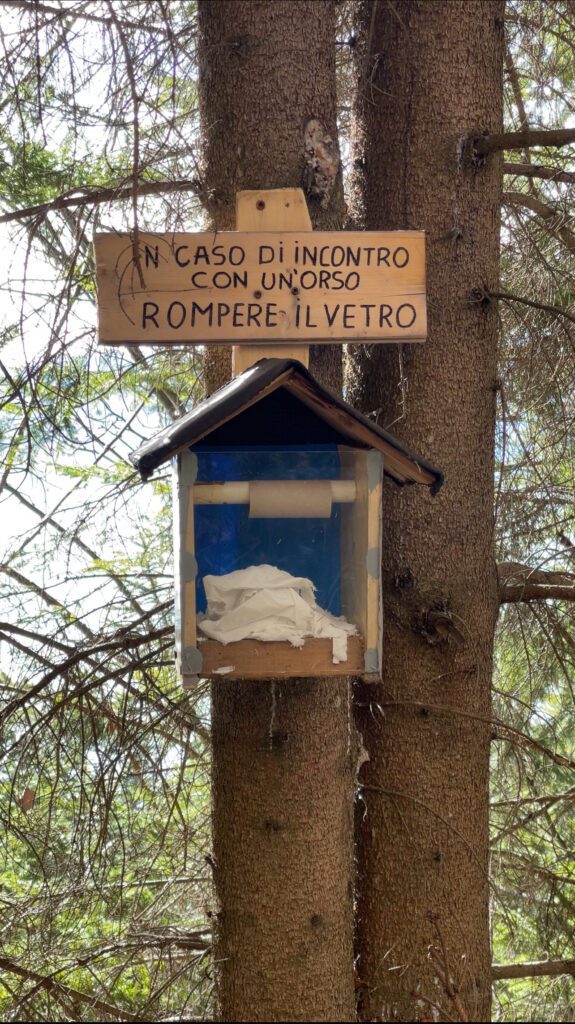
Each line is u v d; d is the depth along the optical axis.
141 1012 3.48
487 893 3.24
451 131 3.26
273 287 2.72
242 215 2.75
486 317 3.30
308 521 2.52
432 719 3.20
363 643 2.34
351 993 2.85
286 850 2.76
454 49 3.27
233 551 2.47
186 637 2.26
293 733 2.77
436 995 3.08
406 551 3.22
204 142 2.99
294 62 2.89
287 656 2.32
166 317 2.70
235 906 2.79
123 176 3.70
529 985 5.16
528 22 3.98
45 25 2.94
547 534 4.51
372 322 2.74
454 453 3.24
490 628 3.31
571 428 4.13
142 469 2.16
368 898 3.21
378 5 3.36
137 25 2.89
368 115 3.42
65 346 3.37
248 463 2.39
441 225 3.27
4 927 3.74
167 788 3.99
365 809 3.22
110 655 3.51
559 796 4.07
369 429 2.27
